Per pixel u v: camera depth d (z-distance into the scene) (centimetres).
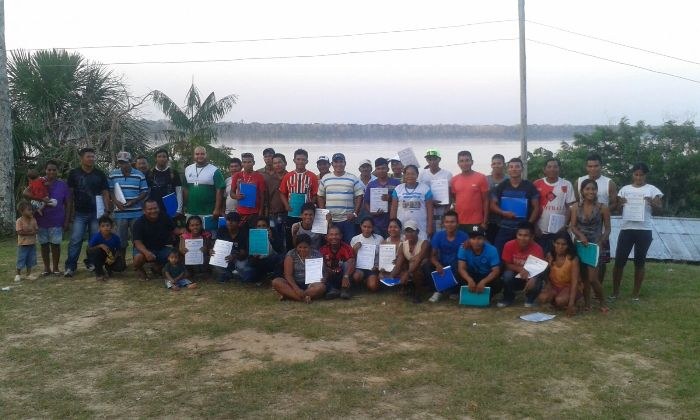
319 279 805
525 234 764
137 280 922
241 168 970
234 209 995
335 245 845
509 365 571
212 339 649
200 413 472
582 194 779
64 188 962
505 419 464
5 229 1420
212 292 852
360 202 921
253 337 655
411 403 490
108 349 618
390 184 923
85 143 1880
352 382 532
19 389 520
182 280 883
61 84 1848
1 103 1407
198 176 959
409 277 810
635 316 731
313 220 877
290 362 580
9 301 802
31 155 1842
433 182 891
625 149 2269
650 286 904
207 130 2395
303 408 480
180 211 989
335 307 777
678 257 1486
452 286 796
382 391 512
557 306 758
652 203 812
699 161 2181
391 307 779
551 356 593
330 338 650
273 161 985
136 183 956
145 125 2031
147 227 916
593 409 480
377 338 651
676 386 523
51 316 736
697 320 712
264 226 888
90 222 962
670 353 603
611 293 859
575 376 547
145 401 494
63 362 583
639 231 812
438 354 598
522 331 675
